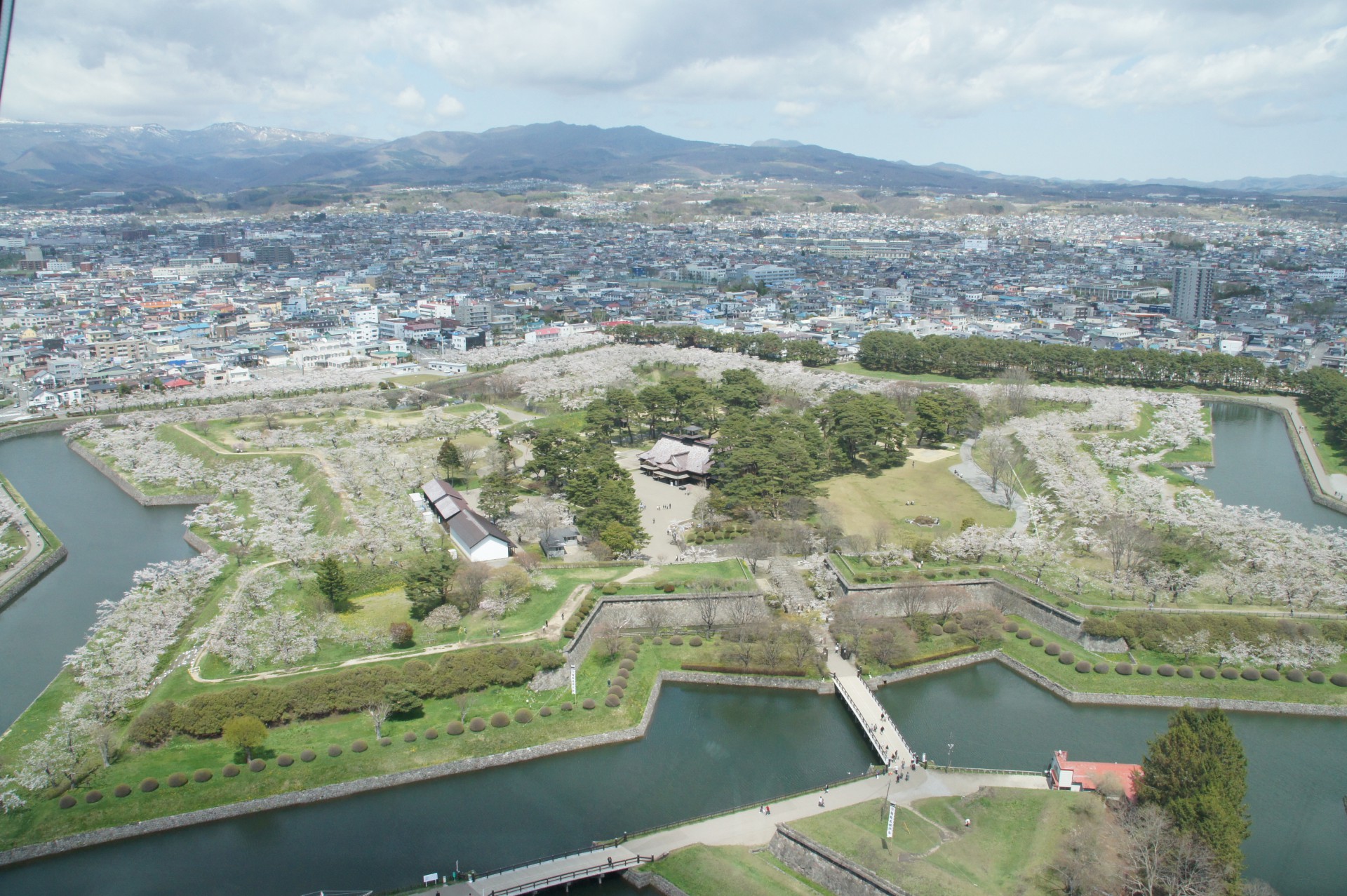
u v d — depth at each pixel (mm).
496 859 149500
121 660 194125
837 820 150250
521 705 186875
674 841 151000
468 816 160375
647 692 196125
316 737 175500
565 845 153125
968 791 160750
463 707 183375
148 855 150500
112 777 163375
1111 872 132250
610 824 158750
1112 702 196375
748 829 153875
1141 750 179500
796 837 145500
